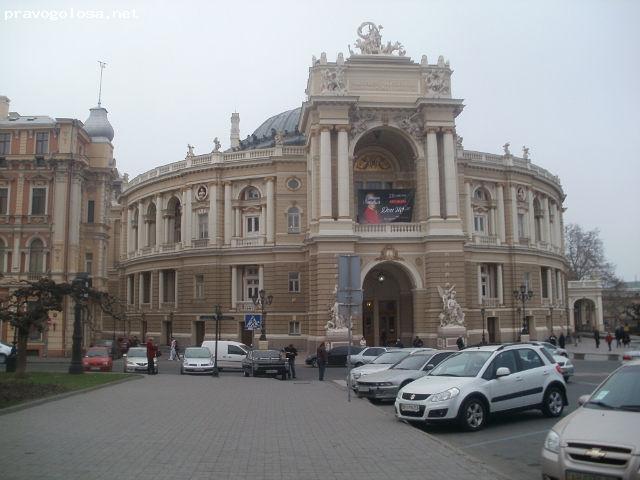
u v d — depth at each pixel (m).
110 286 89.06
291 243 64.50
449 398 16.78
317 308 52.44
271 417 18.97
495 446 15.17
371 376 23.69
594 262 118.50
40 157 59.56
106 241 64.31
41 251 59.59
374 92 56.06
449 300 52.06
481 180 69.50
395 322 59.84
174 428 16.62
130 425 17.00
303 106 57.88
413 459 12.85
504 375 17.86
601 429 9.87
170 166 72.50
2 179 59.97
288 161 65.25
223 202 68.00
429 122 55.41
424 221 54.81
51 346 56.38
